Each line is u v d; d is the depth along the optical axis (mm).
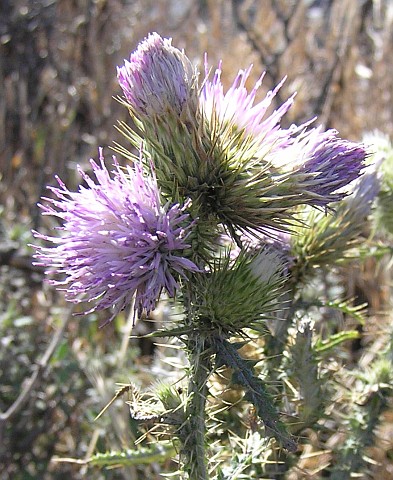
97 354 174
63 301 191
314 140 98
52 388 174
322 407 110
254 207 96
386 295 195
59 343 171
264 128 100
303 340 110
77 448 169
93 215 90
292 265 117
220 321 93
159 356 151
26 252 193
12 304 184
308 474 120
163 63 96
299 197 96
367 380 126
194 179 96
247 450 102
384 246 136
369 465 161
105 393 158
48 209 92
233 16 288
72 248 89
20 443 169
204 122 98
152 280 88
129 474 146
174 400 95
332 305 120
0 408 171
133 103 97
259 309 96
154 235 89
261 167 96
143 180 90
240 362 91
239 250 109
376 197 130
